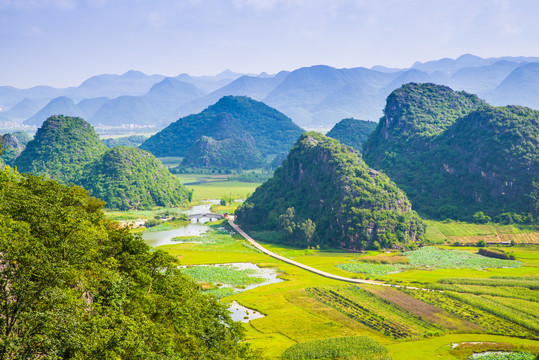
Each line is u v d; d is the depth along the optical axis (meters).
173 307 105.06
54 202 101.44
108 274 96.62
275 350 144.50
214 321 116.81
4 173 108.69
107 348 75.94
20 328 69.00
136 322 89.19
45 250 79.69
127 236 124.44
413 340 154.88
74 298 79.88
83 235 95.88
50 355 66.81
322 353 140.50
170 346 91.62
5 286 70.75
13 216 87.56
